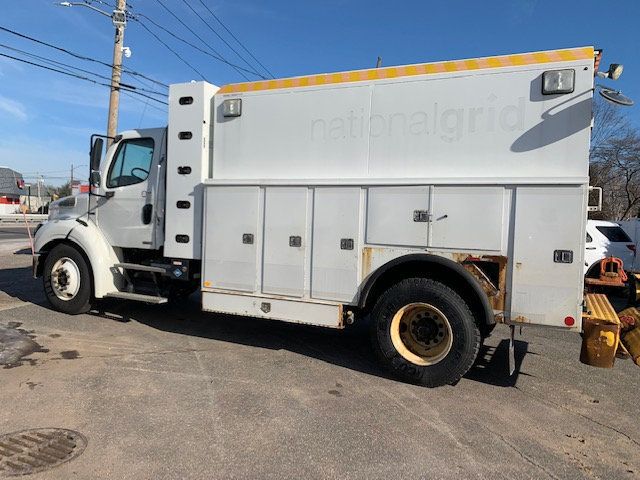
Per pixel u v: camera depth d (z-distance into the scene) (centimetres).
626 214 3362
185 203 617
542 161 456
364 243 511
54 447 352
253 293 566
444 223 477
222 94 593
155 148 673
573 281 436
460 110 485
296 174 553
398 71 509
